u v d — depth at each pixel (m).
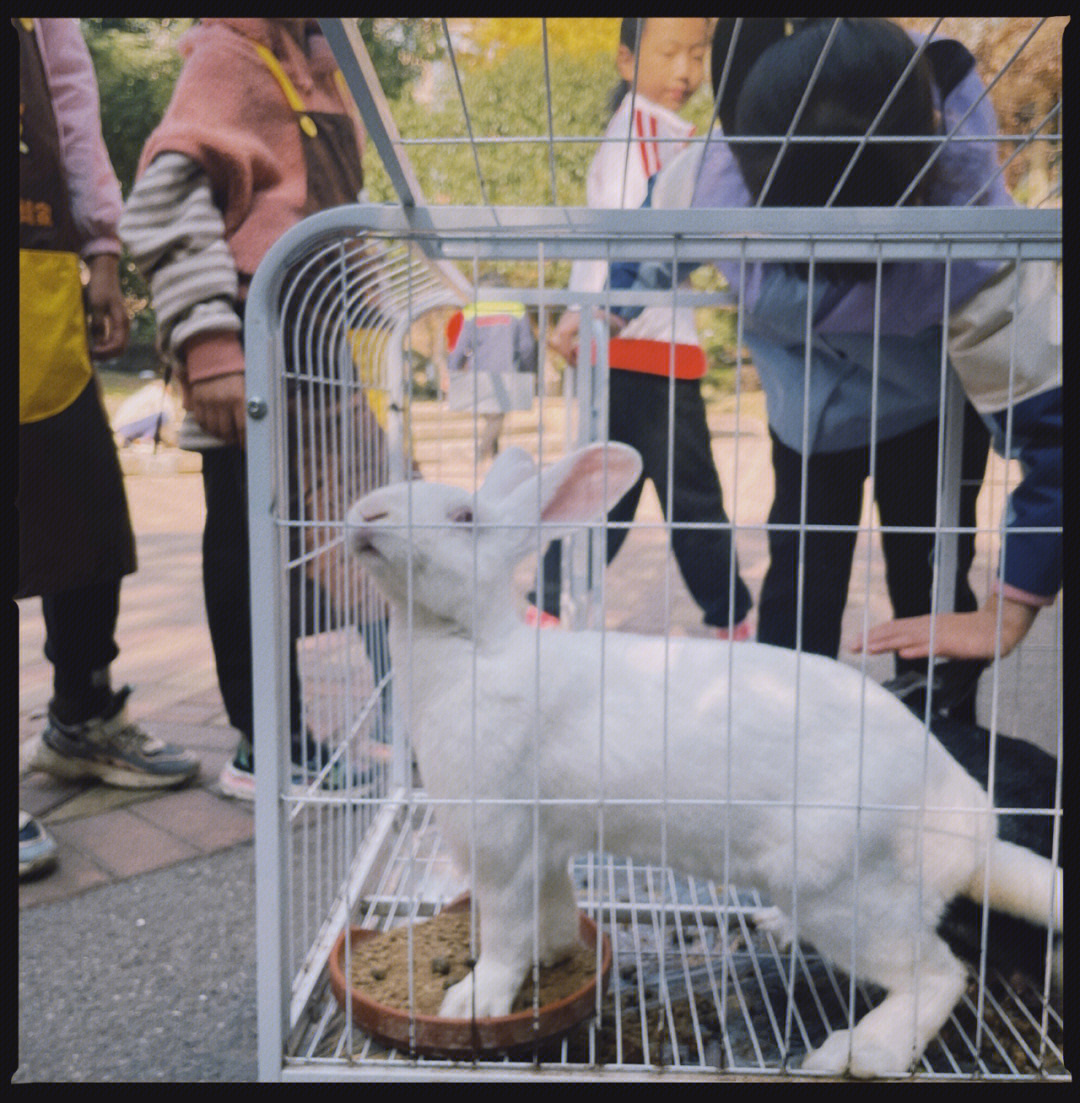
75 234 2.71
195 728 3.38
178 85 2.60
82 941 2.13
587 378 2.88
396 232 1.51
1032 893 1.61
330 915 1.97
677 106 2.98
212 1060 1.74
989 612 2.06
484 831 1.58
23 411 2.51
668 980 1.90
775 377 2.59
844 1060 1.55
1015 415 2.12
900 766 1.56
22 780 3.00
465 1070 1.55
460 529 1.59
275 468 1.55
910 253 1.57
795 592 2.71
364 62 1.33
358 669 2.63
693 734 1.58
